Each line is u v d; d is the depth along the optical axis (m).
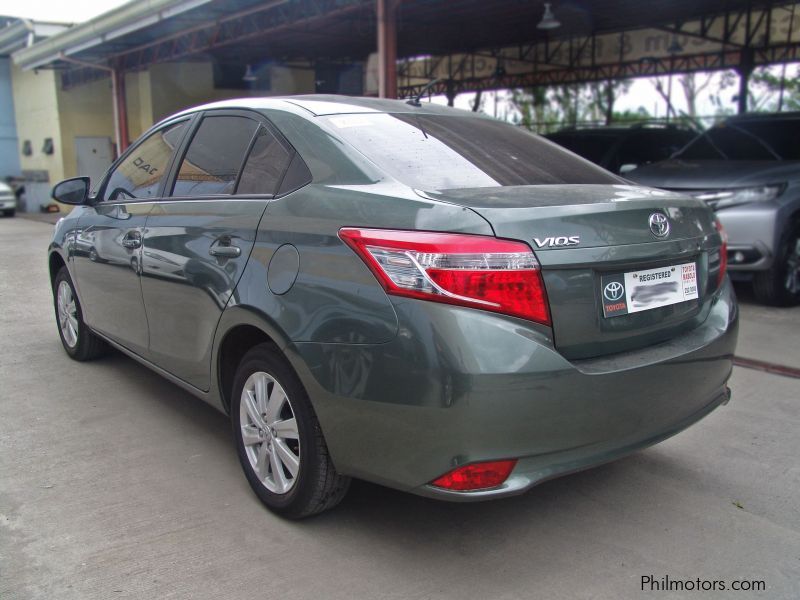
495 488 2.31
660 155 9.84
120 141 18.81
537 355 2.29
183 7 12.27
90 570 2.56
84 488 3.18
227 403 3.27
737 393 4.42
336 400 2.50
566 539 2.81
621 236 2.54
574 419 2.37
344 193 2.64
